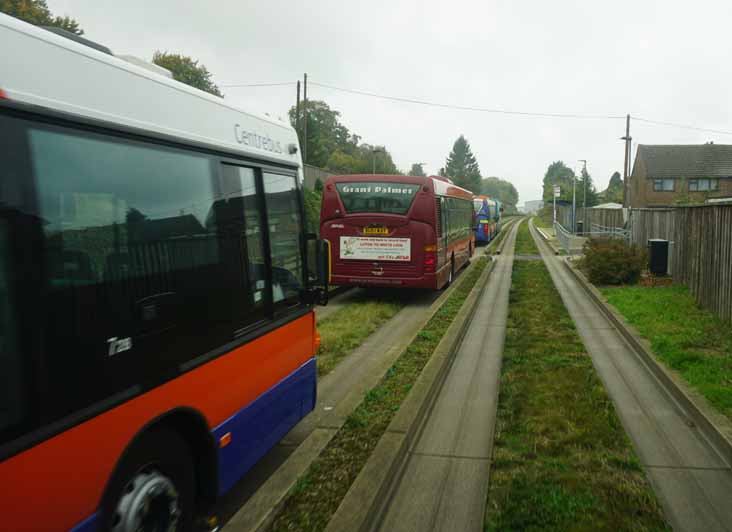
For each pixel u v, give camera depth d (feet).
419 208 44.70
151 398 9.98
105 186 9.30
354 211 45.47
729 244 32.68
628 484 14.39
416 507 13.64
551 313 39.37
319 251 17.20
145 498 9.80
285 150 16.58
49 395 7.96
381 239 45.14
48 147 8.26
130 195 9.86
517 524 12.49
